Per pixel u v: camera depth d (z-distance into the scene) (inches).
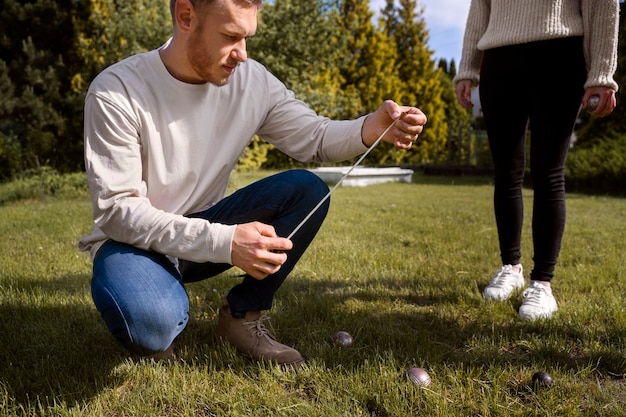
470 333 91.7
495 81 106.4
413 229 197.3
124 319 64.1
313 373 74.6
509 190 111.8
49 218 220.2
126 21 461.7
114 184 64.3
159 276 65.7
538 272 104.7
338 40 643.5
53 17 442.6
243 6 60.9
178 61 66.6
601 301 106.7
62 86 463.2
